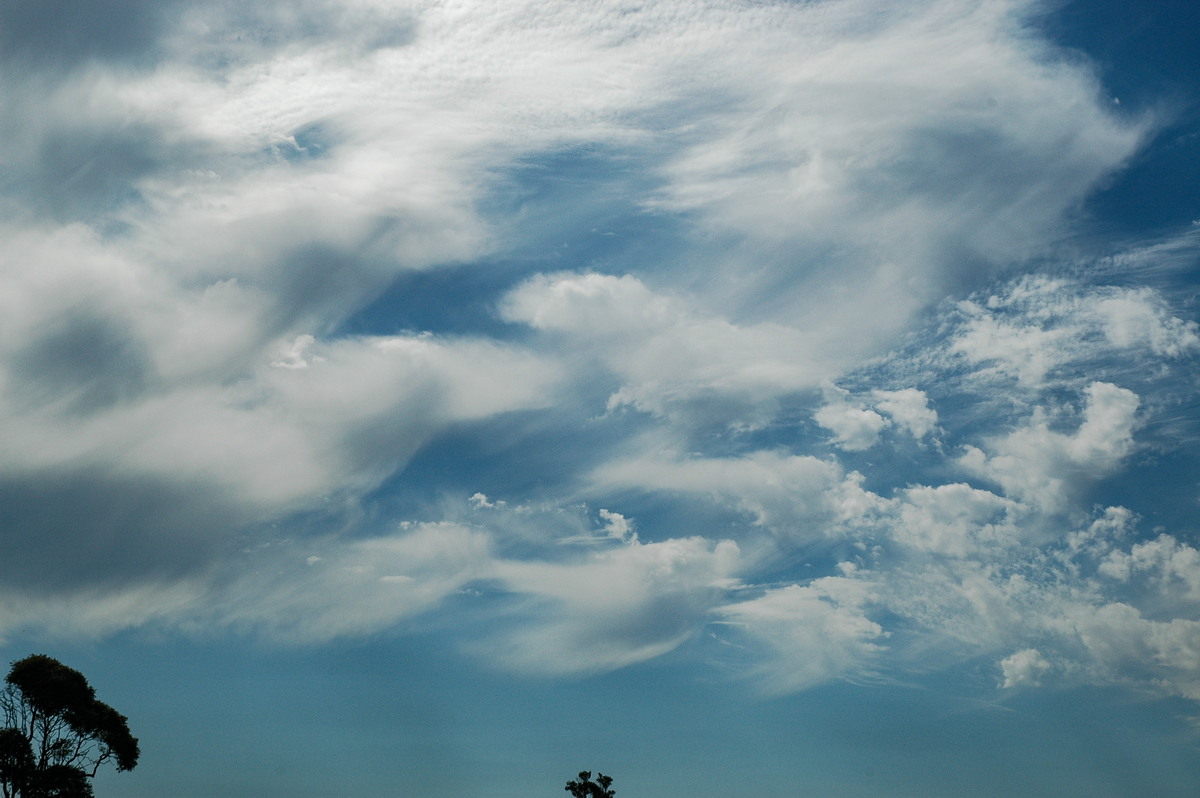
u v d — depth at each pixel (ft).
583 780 418.31
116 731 213.66
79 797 200.85
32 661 203.31
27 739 199.52
